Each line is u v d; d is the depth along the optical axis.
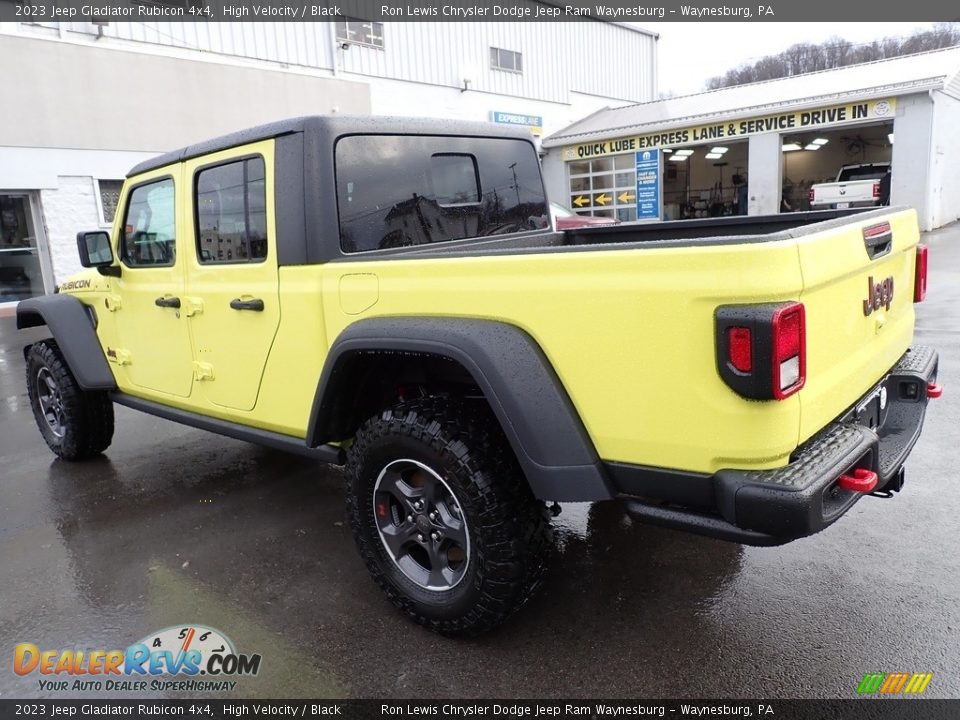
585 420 2.15
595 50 23.38
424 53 18.56
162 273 3.53
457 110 19.58
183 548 3.40
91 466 4.63
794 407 1.92
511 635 2.60
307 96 15.79
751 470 1.92
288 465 4.49
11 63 11.69
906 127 15.65
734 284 1.81
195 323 3.36
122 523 3.71
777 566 2.95
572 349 2.12
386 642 2.60
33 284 12.62
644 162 19.98
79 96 12.45
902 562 2.91
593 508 3.63
